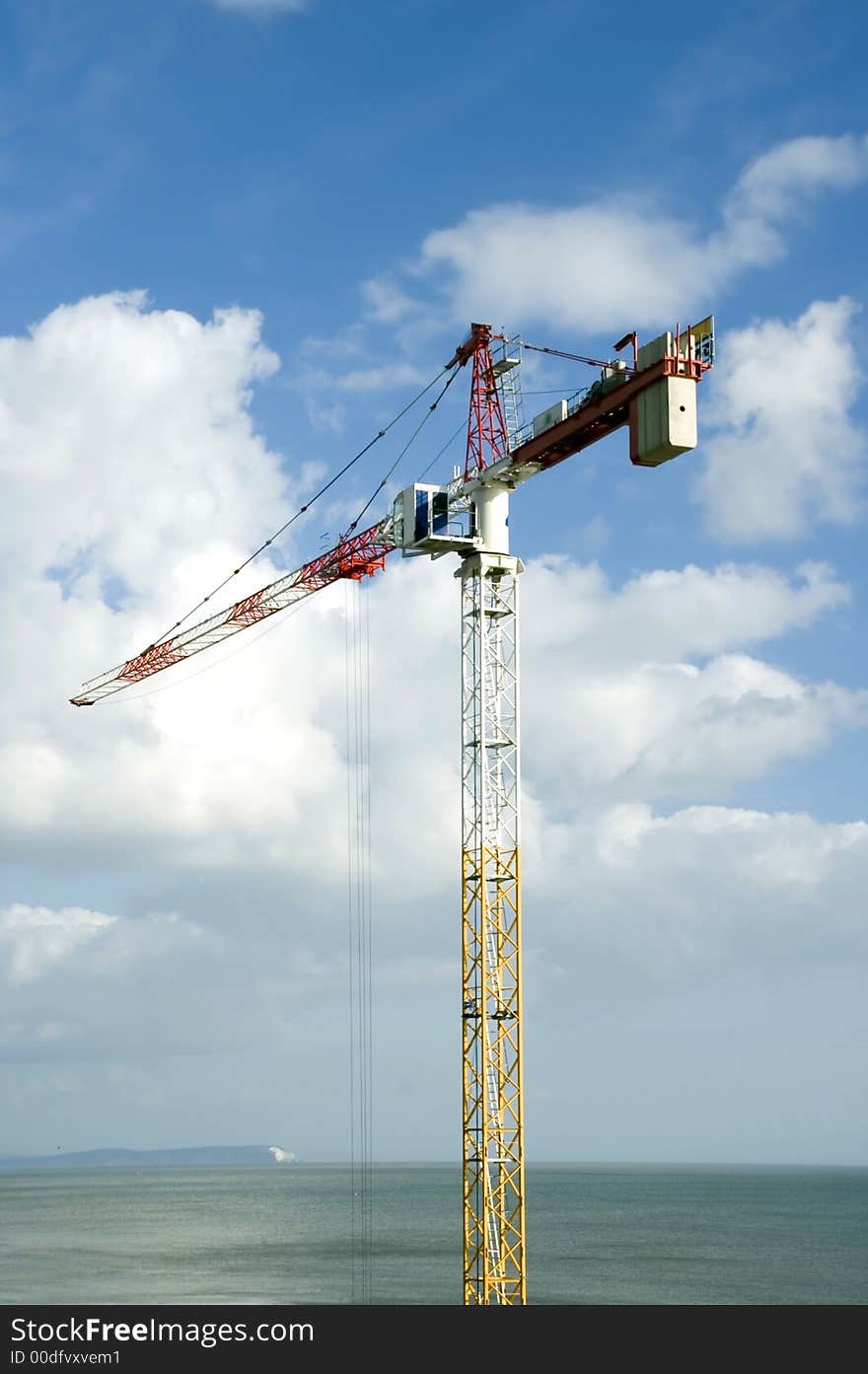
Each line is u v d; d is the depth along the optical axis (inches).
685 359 4042.8
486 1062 4411.9
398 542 4911.4
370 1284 7716.5
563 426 4414.4
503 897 4539.9
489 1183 4365.2
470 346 4913.9
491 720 4660.4
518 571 4763.8
